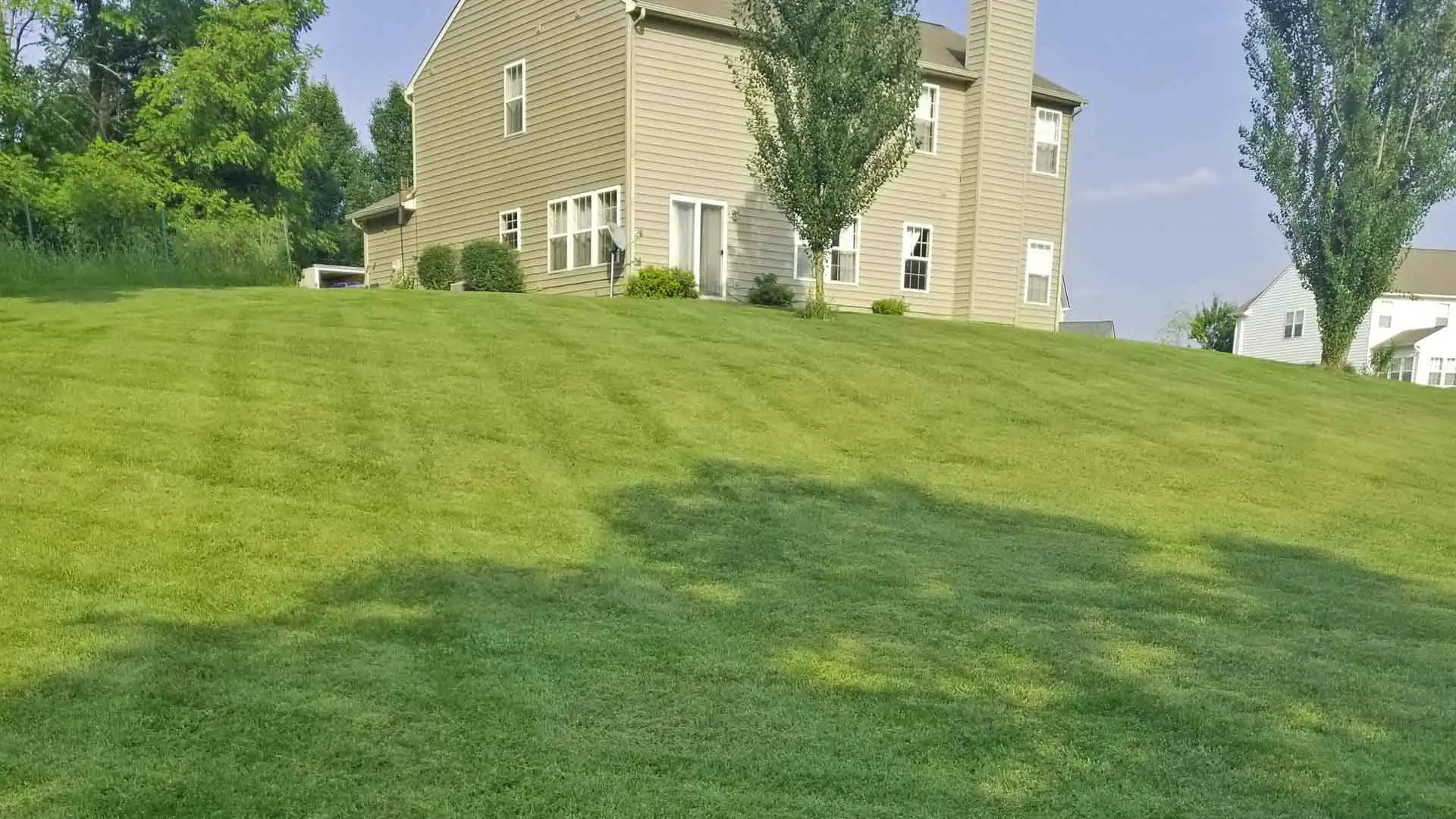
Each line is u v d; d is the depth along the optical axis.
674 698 3.48
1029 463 8.40
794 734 3.24
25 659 3.48
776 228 18.78
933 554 5.74
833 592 4.89
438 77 21.33
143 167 22.44
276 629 3.94
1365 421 12.07
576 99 18.02
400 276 22.88
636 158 17.05
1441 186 18.41
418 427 7.27
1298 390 14.09
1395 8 18.36
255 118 25.31
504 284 18.64
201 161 23.62
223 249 18.69
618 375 9.56
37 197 18.78
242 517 5.23
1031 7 21.20
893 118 14.16
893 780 2.95
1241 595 5.36
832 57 13.89
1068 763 3.12
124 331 9.10
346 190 47.06
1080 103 22.45
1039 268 22.47
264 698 3.31
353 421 7.20
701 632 4.20
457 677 3.57
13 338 8.47
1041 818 2.75
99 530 4.82
